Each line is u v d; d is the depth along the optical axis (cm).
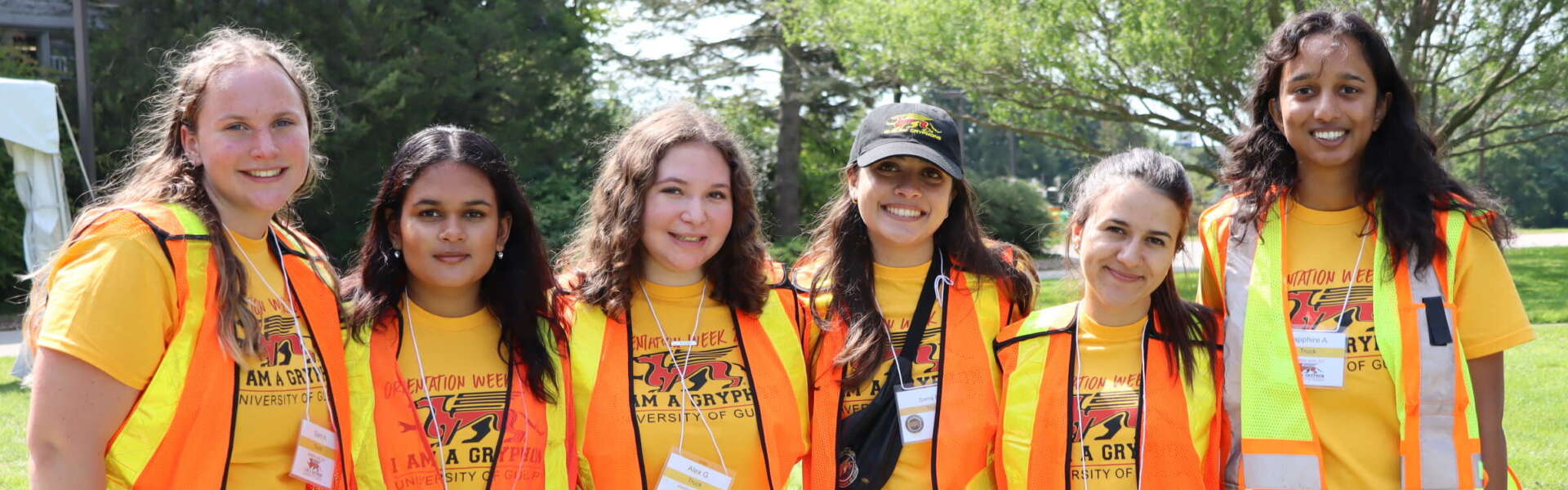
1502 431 301
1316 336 301
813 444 328
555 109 1839
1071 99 1586
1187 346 316
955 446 318
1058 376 321
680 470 298
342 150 1474
